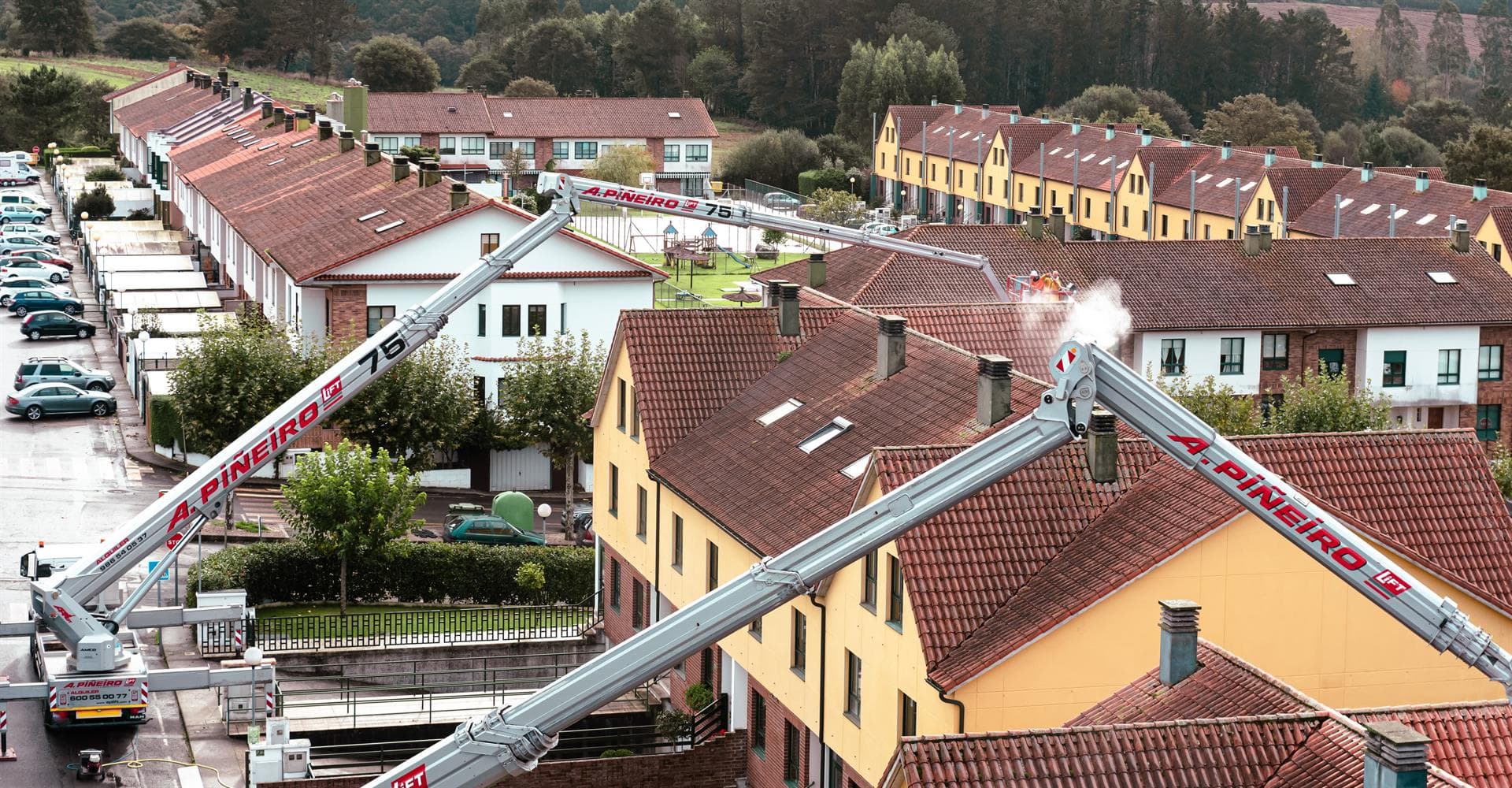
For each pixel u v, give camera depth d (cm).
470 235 8488
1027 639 3744
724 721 5056
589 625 6097
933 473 2430
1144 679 3394
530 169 18612
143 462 8175
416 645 5700
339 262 8300
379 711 5300
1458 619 2478
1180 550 3819
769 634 4719
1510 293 9125
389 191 9419
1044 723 3794
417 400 7656
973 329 6012
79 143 19525
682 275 14200
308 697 5425
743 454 5091
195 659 5506
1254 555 3866
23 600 6059
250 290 9900
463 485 8188
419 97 18612
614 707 5494
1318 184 13025
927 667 3797
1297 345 8888
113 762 4688
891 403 4862
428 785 2397
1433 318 8950
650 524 5509
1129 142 15675
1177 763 2819
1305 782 2766
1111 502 4103
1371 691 3966
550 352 8138
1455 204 11856
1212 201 13750
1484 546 4191
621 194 4622
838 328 5525
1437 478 4297
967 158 17625
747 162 19812
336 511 6091
